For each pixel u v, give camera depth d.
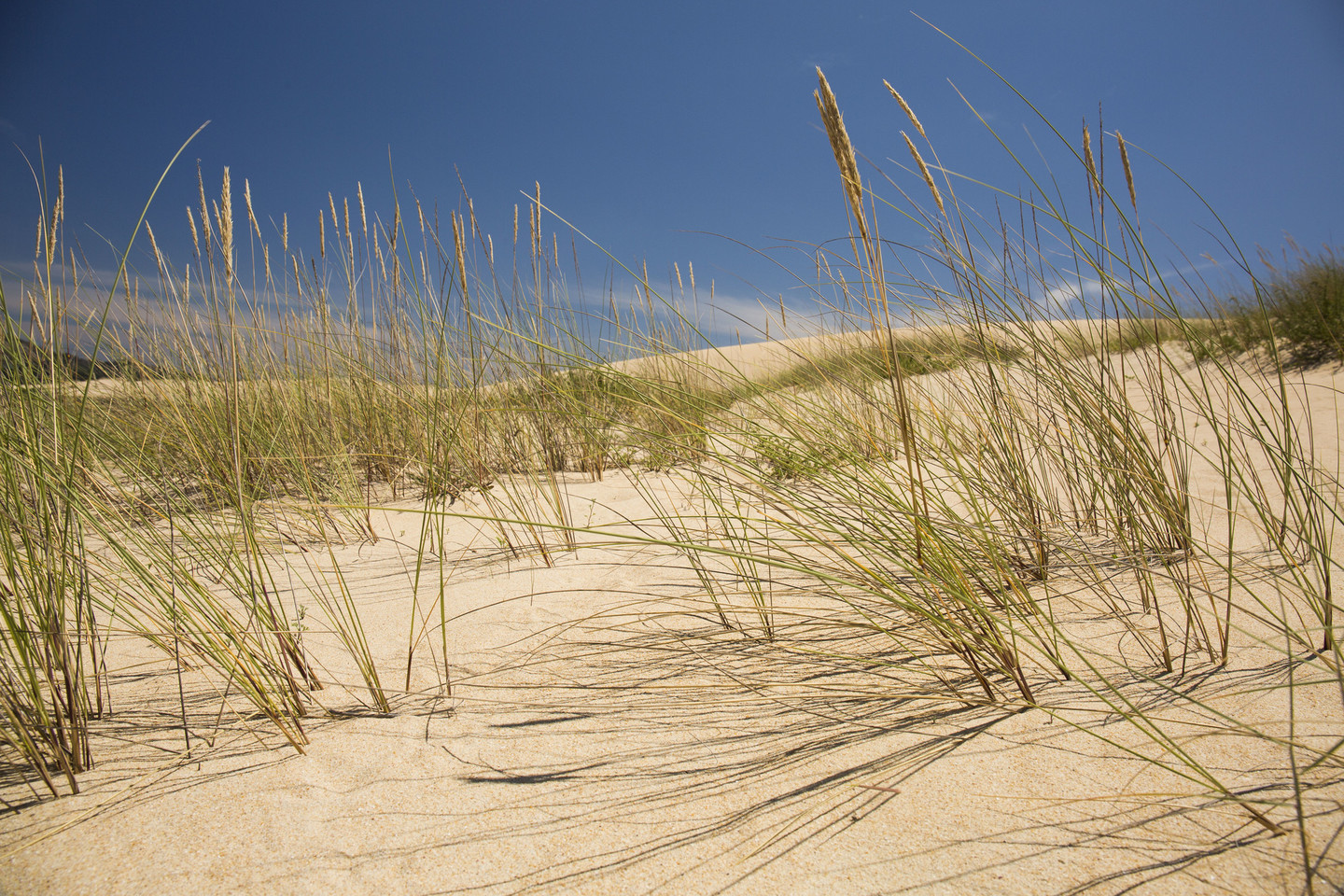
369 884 0.93
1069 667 1.39
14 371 1.44
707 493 2.04
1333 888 0.78
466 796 1.11
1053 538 2.10
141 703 1.47
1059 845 0.91
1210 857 0.86
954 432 2.53
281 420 3.20
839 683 1.42
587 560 2.36
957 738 1.18
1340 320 4.65
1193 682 1.27
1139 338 1.71
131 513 1.79
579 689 1.46
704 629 1.75
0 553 1.35
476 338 2.84
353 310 3.65
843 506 1.78
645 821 1.03
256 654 1.47
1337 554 1.73
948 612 1.37
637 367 2.85
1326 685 1.19
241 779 1.17
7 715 1.17
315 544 2.69
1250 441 3.15
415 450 3.40
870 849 0.93
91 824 1.06
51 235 1.52
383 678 1.57
